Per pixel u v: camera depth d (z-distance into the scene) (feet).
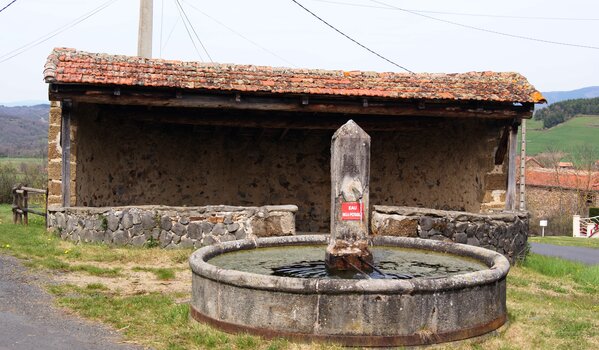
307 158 41.50
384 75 35.24
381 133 40.98
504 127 33.99
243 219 29.53
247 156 40.91
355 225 18.38
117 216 28.78
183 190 39.27
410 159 40.16
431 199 39.04
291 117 35.40
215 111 34.47
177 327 16.29
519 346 15.21
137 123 36.70
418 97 31.76
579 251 57.41
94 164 33.30
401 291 14.10
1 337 15.26
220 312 15.40
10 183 60.64
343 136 18.31
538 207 116.78
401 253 22.08
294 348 13.96
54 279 22.34
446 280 14.53
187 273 24.54
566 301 23.30
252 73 32.71
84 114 31.55
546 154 154.81
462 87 33.78
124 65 31.19
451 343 14.60
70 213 29.63
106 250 27.73
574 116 244.63
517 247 30.96
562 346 15.76
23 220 38.52
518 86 34.32
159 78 30.04
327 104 31.76
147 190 37.60
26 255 26.23
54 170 32.22
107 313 17.76
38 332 15.85
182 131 39.01
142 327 16.52
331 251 18.25
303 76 33.19
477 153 34.81
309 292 14.20
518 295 23.06
